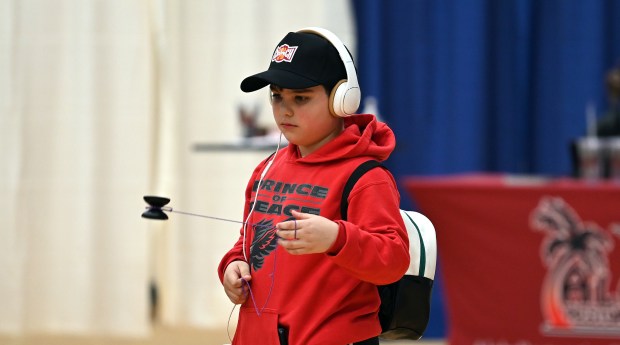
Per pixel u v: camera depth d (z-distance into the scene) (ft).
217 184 47.32
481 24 47.06
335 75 15.23
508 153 48.47
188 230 47.34
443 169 47.42
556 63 48.03
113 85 46.75
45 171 46.75
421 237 16.30
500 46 48.39
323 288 14.82
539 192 32.91
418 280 16.10
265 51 47.11
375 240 14.07
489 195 33.22
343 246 13.71
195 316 47.65
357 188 14.78
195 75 47.24
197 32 47.16
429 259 16.26
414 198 33.91
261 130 43.29
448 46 47.32
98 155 46.78
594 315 32.73
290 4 47.06
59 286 46.93
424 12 47.34
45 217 46.88
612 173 36.76
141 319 46.80
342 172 15.08
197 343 44.34
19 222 46.57
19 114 46.47
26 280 46.75
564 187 32.71
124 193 46.85
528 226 33.01
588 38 47.80
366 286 15.10
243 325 15.55
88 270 46.75
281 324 14.92
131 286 46.88
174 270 47.50
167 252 47.96
